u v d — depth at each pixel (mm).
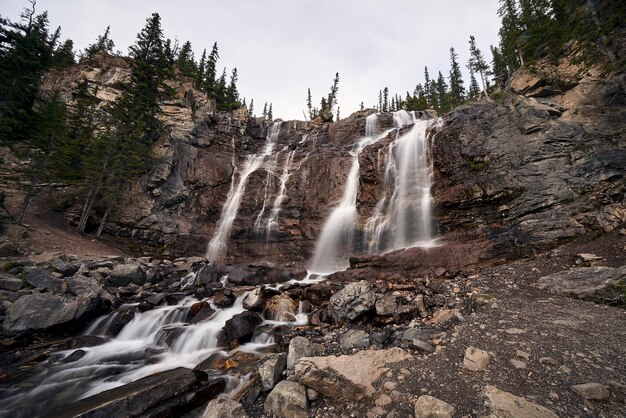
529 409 3699
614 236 10547
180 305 13297
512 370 4867
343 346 7102
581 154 14391
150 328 11352
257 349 8602
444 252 13125
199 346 9375
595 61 16188
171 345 9797
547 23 21000
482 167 16906
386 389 4887
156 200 26094
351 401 4848
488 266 11773
